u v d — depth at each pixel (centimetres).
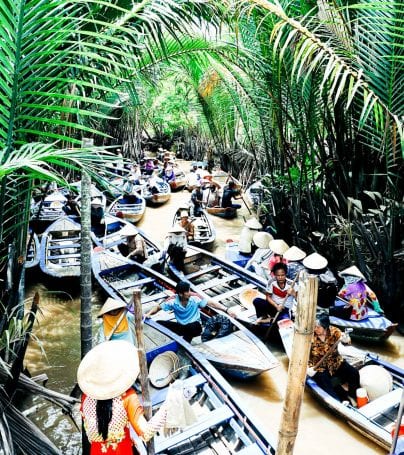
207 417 434
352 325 617
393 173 646
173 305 608
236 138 1684
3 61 266
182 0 430
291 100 773
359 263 711
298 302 203
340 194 791
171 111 2214
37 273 848
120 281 809
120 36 396
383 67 591
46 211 1142
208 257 879
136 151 2139
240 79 900
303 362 206
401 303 691
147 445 324
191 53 651
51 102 338
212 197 1356
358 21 651
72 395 411
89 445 374
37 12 262
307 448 464
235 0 555
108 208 1261
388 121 534
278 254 738
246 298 712
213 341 589
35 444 340
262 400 541
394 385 516
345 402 480
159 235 1186
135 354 294
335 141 779
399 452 339
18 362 343
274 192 938
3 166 224
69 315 734
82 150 265
